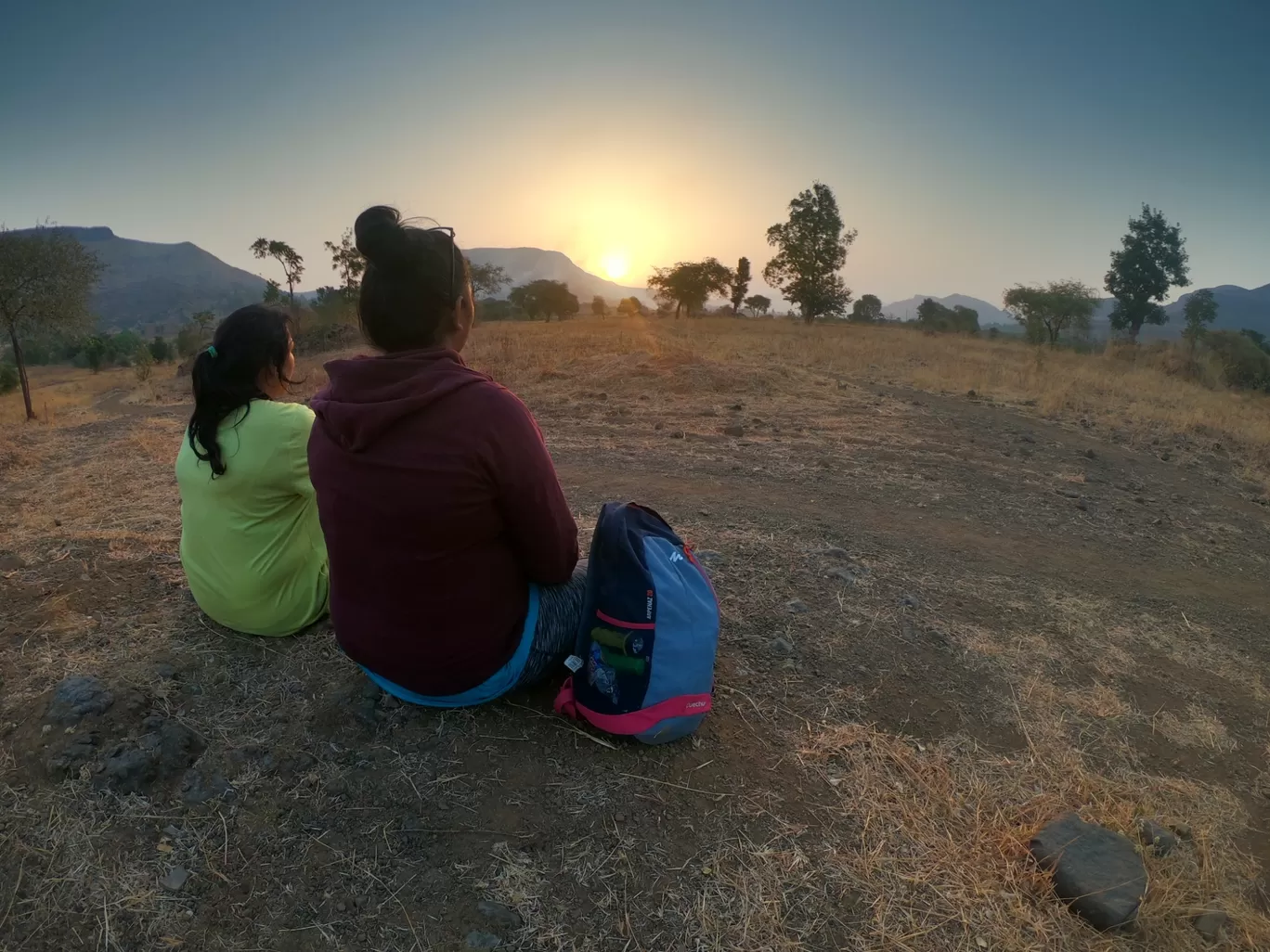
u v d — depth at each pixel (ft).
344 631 7.18
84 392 75.20
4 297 47.24
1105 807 7.89
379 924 5.94
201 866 6.32
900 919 6.30
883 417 29.32
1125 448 28.17
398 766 7.40
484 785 7.25
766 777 7.75
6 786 6.84
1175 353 70.64
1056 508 19.53
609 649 7.37
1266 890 7.27
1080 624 12.54
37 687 8.15
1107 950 6.22
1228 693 10.96
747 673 9.55
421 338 6.48
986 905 6.51
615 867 6.54
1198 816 8.12
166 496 17.61
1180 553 17.16
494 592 6.98
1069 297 152.76
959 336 111.55
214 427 8.38
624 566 7.31
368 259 6.44
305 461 8.50
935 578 13.69
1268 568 16.80
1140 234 190.08
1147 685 10.84
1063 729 9.32
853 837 7.10
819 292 152.56
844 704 9.14
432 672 7.16
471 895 6.20
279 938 5.81
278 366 8.66
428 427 6.15
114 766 6.95
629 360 38.27
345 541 6.63
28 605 10.11
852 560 13.91
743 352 49.80
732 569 12.76
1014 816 7.60
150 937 5.75
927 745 8.59
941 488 20.30
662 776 7.55
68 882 6.07
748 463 21.67
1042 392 38.65
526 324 123.03
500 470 6.29
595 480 19.39
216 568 8.86
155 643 9.14
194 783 7.07
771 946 5.96
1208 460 27.61
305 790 7.11
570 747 7.79
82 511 16.57
